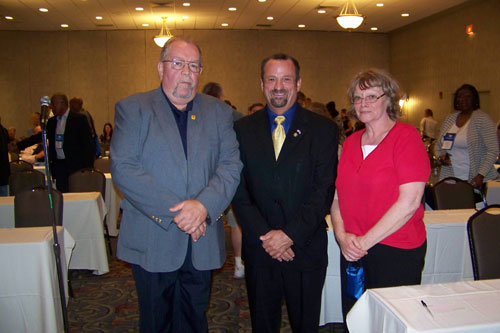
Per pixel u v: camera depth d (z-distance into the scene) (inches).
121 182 70.6
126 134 71.4
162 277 75.4
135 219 74.8
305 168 79.6
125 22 490.9
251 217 80.8
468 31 431.5
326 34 576.4
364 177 73.4
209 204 70.6
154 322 75.6
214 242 78.1
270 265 81.5
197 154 73.8
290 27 542.9
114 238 202.7
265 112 84.4
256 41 562.3
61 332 98.3
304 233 77.0
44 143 83.2
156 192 69.4
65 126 202.5
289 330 111.1
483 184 159.5
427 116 483.5
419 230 73.4
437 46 483.2
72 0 382.9
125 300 131.9
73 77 542.9
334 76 582.2
